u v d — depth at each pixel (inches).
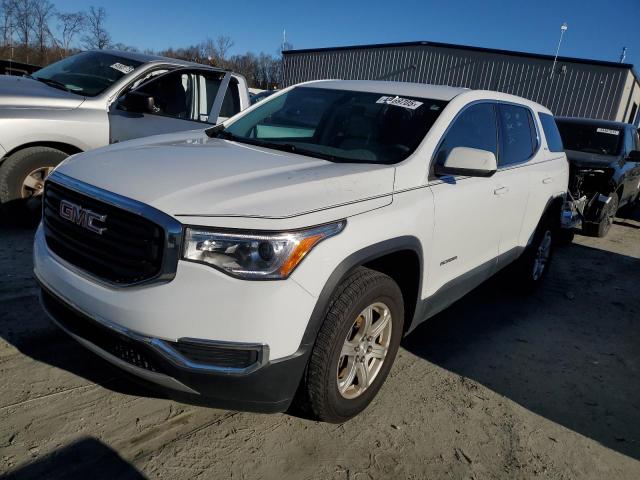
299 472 99.1
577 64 922.1
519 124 180.2
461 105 143.0
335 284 96.4
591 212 319.3
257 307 87.4
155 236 87.8
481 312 190.2
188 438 104.3
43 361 122.7
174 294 87.2
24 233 198.8
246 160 115.6
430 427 117.9
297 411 111.7
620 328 191.2
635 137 376.8
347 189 105.7
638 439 123.8
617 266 273.7
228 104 243.1
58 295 100.1
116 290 91.8
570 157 323.6
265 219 89.4
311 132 143.2
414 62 1079.6
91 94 211.5
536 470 108.6
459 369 146.1
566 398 138.4
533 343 169.6
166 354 88.0
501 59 992.9
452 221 130.3
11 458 92.7
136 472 93.9
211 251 87.2
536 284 211.2
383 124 136.5
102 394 113.9
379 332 114.3
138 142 130.2
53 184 107.3
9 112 186.9
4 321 136.9
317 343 98.8
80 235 99.2
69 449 96.8
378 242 104.7
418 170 122.7
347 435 111.3
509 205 162.2
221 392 91.5
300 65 1253.1
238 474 96.6
